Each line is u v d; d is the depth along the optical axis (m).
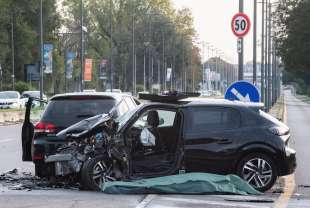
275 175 21.58
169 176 21.31
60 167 22.05
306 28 120.50
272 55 145.75
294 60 124.25
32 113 68.88
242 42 36.81
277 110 99.69
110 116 22.22
